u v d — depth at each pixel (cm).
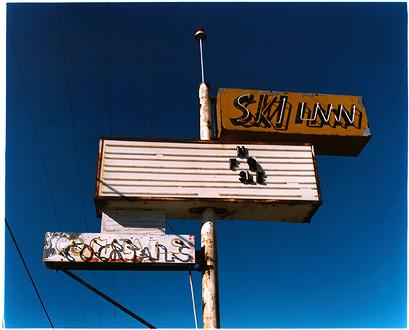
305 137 1140
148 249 942
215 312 885
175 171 1034
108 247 936
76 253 922
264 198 1018
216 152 1071
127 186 1005
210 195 1009
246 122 1123
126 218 1002
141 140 1069
